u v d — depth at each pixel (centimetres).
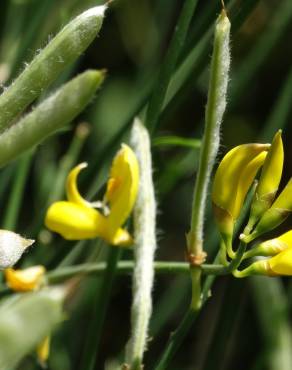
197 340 57
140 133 33
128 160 30
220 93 29
